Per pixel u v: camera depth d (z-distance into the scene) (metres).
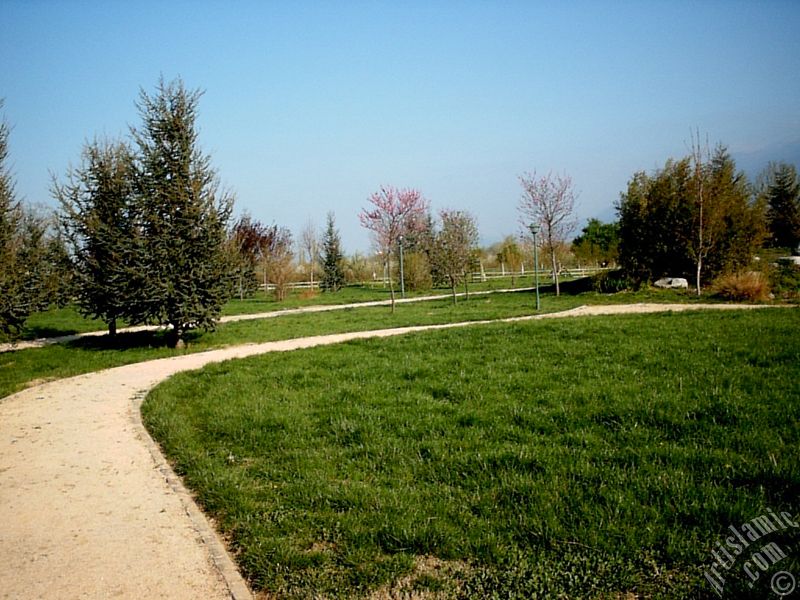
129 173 16.69
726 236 26.02
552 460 5.50
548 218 33.12
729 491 4.62
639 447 5.75
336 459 6.05
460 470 5.52
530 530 4.24
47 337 21.77
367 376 10.11
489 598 3.51
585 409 7.07
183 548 4.43
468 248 30.92
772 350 9.66
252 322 23.89
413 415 7.40
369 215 44.56
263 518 4.77
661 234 27.09
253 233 46.84
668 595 3.43
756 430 5.92
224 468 6.03
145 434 7.80
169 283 15.87
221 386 10.17
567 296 29.33
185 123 16.56
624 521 4.25
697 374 8.53
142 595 3.77
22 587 3.89
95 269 18.14
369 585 3.73
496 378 9.17
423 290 44.28
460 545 4.09
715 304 21.83
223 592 3.80
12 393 10.97
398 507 4.72
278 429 7.28
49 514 5.14
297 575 3.91
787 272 25.92
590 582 3.61
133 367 13.90
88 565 4.18
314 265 55.72
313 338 17.72
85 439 7.63
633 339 11.92
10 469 6.45
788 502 4.43
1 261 16.41
